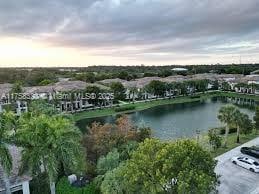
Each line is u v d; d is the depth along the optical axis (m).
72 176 25.36
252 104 84.38
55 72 174.75
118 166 21.81
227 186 25.55
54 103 67.81
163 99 94.12
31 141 19.84
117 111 71.88
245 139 40.97
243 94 106.81
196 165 17.53
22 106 70.12
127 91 90.69
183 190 15.95
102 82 106.00
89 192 23.16
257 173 28.28
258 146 36.19
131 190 17.97
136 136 30.30
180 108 78.06
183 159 17.27
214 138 35.41
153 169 17.48
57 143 20.02
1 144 20.48
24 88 80.56
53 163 19.97
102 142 28.45
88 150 28.91
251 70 172.62
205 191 16.00
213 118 63.09
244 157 30.88
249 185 25.73
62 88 76.06
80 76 124.88
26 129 20.25
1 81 120.94
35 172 21.31
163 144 18.88
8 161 20.45
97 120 61.91
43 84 99.44
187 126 55.50
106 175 20.86
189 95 104.19
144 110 74.88
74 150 20.97
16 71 153.50
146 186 16.84
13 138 20.66
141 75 152.12
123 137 28.95
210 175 17.55
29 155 20.28
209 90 118.19
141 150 18.94
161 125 56.59
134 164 18.06
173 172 16.80
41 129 20.11
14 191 22.75
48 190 24.00
